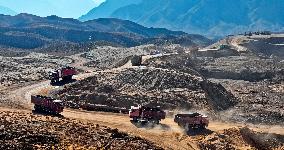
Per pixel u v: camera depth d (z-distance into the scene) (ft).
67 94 380.99
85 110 336.08
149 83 445.78
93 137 192.95
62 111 307.37
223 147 268.00
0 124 182.09
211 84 479.41
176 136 281.33
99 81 432.25
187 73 517.96
